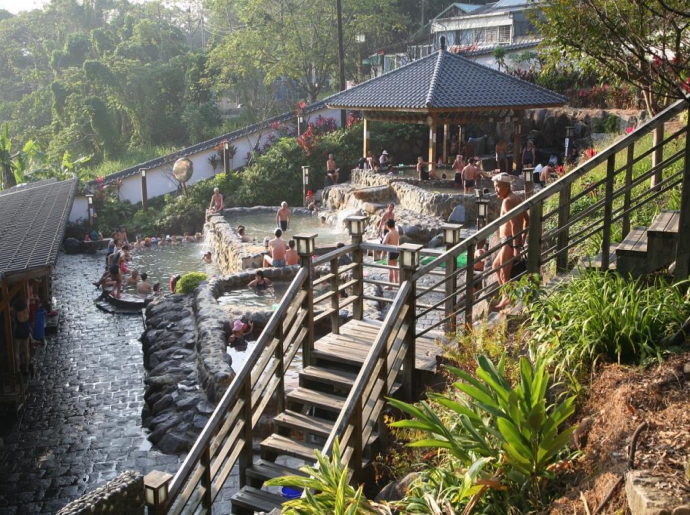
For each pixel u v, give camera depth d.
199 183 34.53
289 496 6.72
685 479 3.81
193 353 13.87
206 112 48.22
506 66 36.38
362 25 46.50
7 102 63.88
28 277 12.55
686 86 6.66
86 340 17.52
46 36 78.75
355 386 6.27
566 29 7.38
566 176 6.97
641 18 6.35
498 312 8.12
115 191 34.78
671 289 6.03
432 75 28.97
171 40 57.62
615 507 3.96
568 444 4.93
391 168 31.22
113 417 12.66
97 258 28.81
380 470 6.72
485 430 4.69
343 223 26.36
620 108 30.22
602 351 5.61
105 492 6.34
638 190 12.04
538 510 4.44
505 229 8.38
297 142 34.97
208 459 6.45
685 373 5.02
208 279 17.98
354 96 29.97
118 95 49.53
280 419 7.17
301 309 7.79
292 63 45.59
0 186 33.41
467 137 34.81
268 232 26.91
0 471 10.80
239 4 48.38
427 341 8.27
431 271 8.71
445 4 61.84
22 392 13.03
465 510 4.38
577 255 9.16
